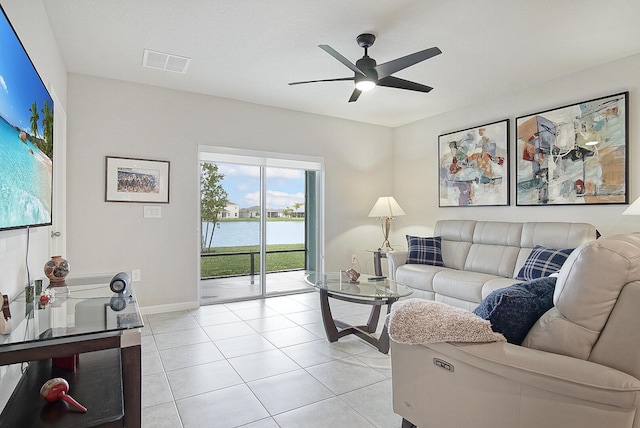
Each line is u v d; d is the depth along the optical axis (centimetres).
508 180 420
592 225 334
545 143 383
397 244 577
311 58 328
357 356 277
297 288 509
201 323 358
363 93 420
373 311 326
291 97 436
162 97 399
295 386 229
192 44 301
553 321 136
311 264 522
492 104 439
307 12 253
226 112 436
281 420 192
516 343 151
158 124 397
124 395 138
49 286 220
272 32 281
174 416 195
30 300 179
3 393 156
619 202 325
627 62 323
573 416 119
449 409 153
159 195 397
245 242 473
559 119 370
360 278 346
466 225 443
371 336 304
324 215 517
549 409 124
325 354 281
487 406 140
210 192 448
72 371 172
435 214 515
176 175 407
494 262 390
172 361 267
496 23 268
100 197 368
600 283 124
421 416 166
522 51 314
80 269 358
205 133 423
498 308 149
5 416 135
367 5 244
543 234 356
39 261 234
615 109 328
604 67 338
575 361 123
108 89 371
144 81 382
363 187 553
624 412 111
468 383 146
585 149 349
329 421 191
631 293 119
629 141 321
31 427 129
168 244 403
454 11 252
